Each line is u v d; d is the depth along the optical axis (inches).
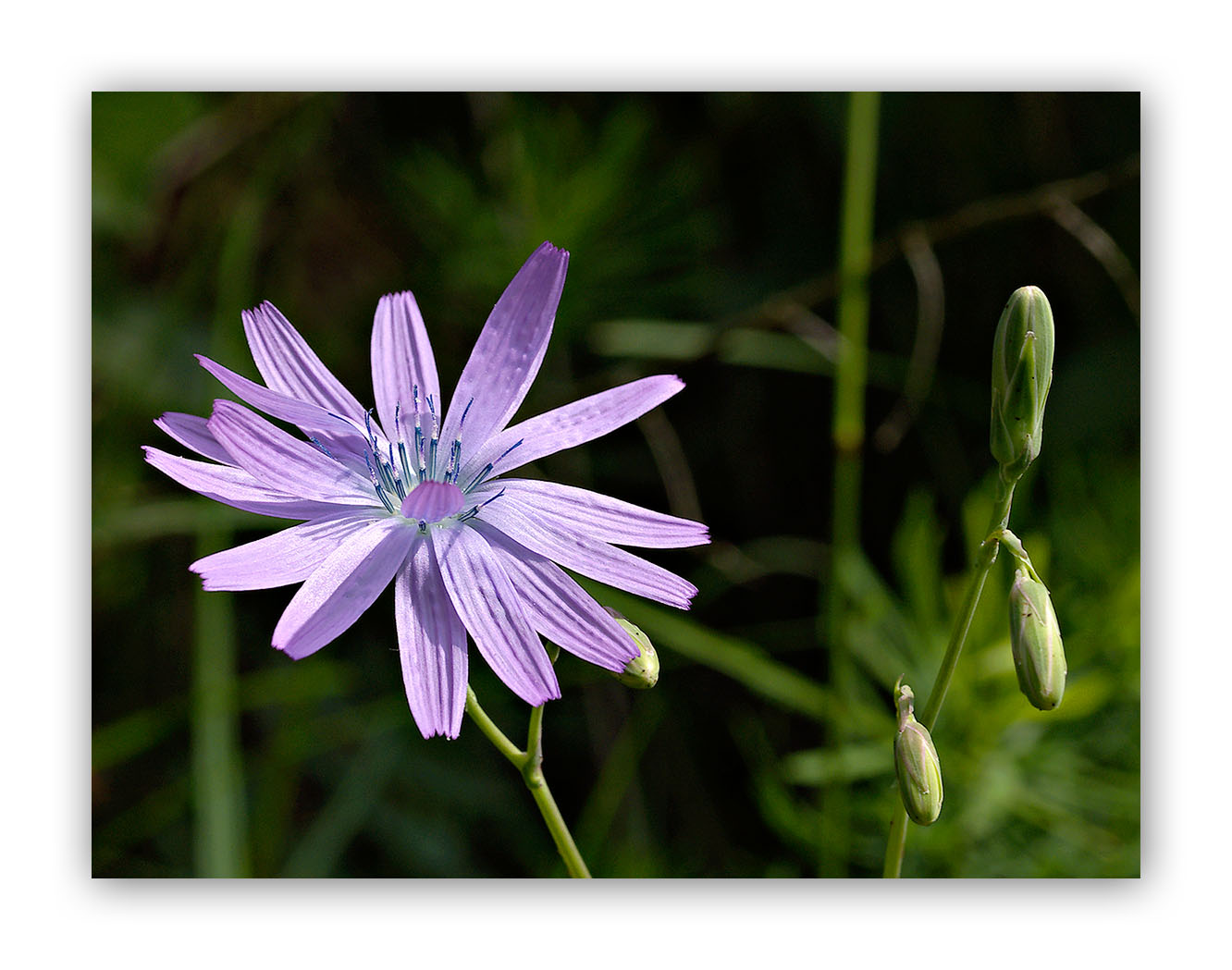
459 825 16.6
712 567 17.4
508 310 13.6
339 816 15.8
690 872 16.0
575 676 15.9
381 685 17.0
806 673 17.5
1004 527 12.9
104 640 17.1
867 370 17.9
